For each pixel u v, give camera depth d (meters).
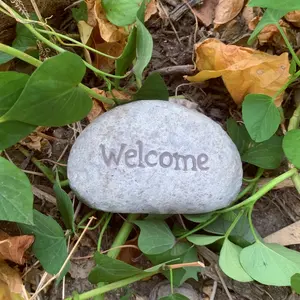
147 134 0.34
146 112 0.34
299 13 0.40
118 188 0.33
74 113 0.34
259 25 0.37
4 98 0.33
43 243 0.34
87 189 0.34
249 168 0.40
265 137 0.35
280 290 0.37
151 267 0.36
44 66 0.30
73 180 0.34
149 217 0.35
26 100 0.31
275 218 0.39
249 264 0.33
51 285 0.36
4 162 0.31
